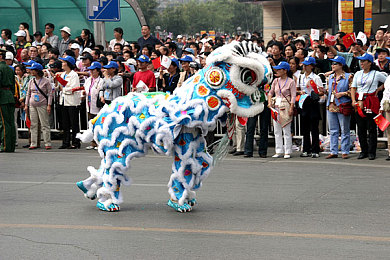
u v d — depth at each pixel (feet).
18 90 60.95
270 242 25.18
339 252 23.71
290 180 39.78
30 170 44.80
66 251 24.04
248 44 29.32
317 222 28.45
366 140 48.96
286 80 50.01
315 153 50.57
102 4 67.26
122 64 60.75
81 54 68.23
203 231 27.04
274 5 164.55
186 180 30.17
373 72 47.44
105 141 30.45
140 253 23.71
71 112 58.44
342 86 48.83
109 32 87.30
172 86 55.16
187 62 54.19
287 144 50.47
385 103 46.57
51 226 28.04
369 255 23.29
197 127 29.22
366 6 66.33
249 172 43.34
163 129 29.04
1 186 38.27
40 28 89.61
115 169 30.53
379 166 44.98
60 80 57.67
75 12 88.07
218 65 29.07
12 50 72.59
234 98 28.91
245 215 30.04
